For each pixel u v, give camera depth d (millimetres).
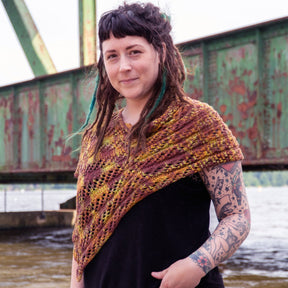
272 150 8055
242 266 8266
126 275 1363
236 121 8492
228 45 8656
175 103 1407
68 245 11680
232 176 1364
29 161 13203
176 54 1524
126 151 1399
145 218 1352
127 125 1478
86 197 1435
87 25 11969
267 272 7625
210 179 1364
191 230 1372
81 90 11547
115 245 1378
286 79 7879
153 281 1341
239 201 1373
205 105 1396
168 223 1352
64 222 16438
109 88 1598
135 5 1456
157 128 1383
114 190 1378
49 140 12516
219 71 8766
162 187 1333
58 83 12297
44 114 12656
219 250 1308
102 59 1614
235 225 1344
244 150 8375
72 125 11836
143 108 1430
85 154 1531
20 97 13445
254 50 8289
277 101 7984
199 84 9016
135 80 1432
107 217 1379
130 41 1415
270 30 8086
